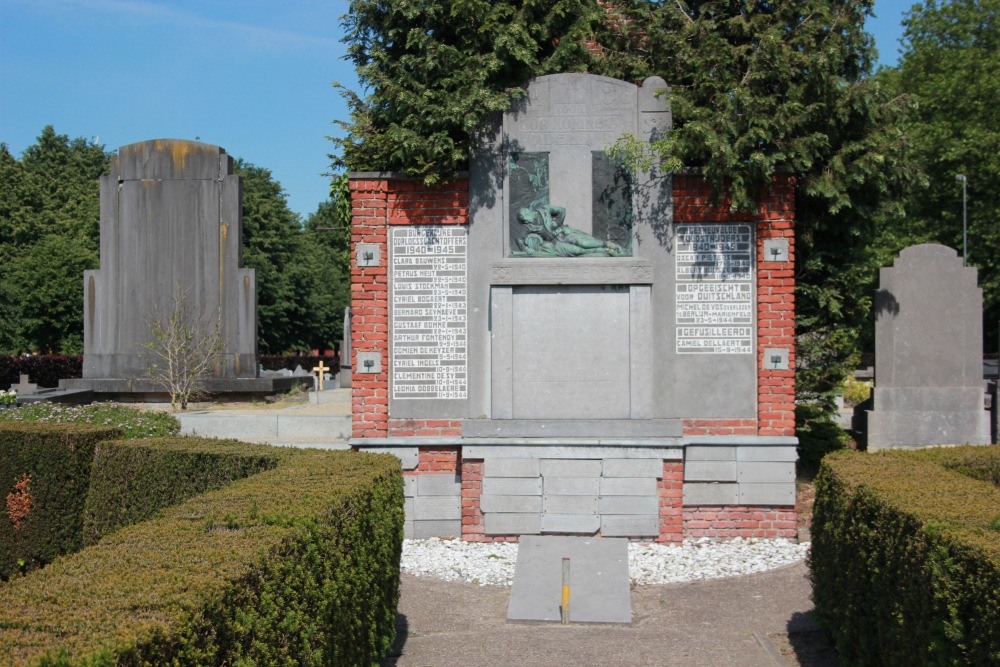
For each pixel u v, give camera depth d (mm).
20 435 10906
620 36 13398
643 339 11781
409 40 11922
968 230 43062
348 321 26812
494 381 11867
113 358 21078
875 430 14977
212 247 21031
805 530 11969
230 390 20406
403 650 8125
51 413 14180
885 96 13164
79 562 4496
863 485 6672
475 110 11727
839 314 13656
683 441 11664
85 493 10766
